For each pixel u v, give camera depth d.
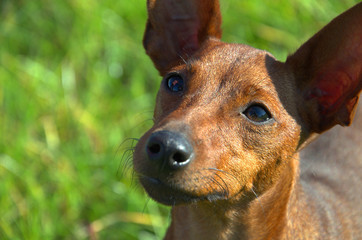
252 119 4.92
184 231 5.52
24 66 8.48
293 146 5.15
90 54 8.66
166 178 4.50
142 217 7.52
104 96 8.46
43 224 7.19
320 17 9.47
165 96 5.11
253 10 9.30
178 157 4.43
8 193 7.32
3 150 7.62
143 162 4.54
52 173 7.60
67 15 8.91
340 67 5.19
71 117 8.11
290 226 5.46
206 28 5.61
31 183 7.42
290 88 5.19
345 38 5.10
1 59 8.49
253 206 5.18
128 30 8.97
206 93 4.93
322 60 5.23
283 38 9.22
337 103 5.25
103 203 7.61
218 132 4.77
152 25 5.66
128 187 7.69
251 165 4.94
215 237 5.39
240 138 4.88
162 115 5.01
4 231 7.04
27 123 7.96
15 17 8.91
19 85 8.23
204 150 4.62
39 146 7.87
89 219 7.51
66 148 7.86
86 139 7.97
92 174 7.80
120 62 8.77
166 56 5.74
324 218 5.82
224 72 5.02
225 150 4.77
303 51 5.24
